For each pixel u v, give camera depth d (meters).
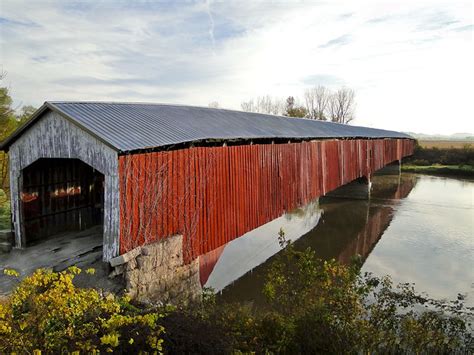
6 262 7.75
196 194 9.16
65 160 10.07
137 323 4.40
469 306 10.47
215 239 9.95
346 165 22.41
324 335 5.30
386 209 24.70
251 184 11.86
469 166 46.03
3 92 19.12
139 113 9.56
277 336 5.37
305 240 17.86
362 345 5.35
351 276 5.93
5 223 11.38
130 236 7.16
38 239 9.20
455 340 6.40
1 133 19.36
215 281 12.61
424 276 13.14
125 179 7.04
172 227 8.30
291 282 6.17
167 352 4.05
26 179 8.73
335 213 23.64
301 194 15.91
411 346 5.83
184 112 11.84
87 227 10.90
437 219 21.95
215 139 9.50
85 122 7.30
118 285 6.82
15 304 3.77
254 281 12.52
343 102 73.19
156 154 7.80
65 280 3.94
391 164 44.31
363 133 27.28
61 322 3.81
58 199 9.86
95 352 3.36
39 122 7.89
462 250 16.22
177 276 8.29
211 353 4.34
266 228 20.14
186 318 5.13
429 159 54.06
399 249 16.38
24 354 3.41
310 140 16.86
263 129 13.59
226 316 6.07
